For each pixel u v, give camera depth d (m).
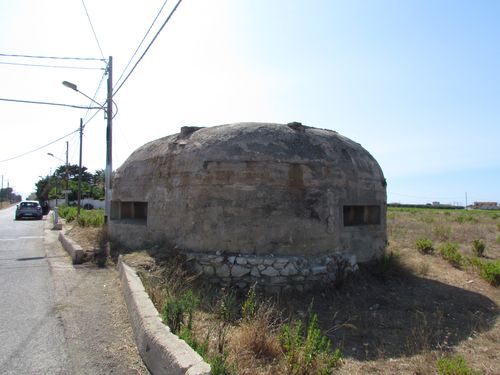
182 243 8.69
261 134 8.70
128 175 10.66
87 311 6.04
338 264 8.40
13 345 4.76
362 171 9.44
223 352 4.59
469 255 14.14
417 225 25.19
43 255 11.35
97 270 9.05
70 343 4.84
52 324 5.46
